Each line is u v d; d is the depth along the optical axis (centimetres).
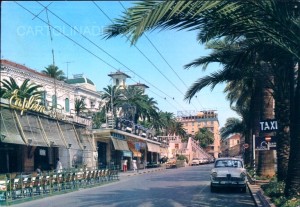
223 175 1919
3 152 2827
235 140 14725
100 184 2700
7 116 2445
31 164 3108
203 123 12888
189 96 1964
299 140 1185
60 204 1588
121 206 1423
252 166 3222
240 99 3625
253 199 1577
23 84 3359
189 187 2219
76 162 3722
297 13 979
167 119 8819
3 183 1678
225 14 909
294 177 1189
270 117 2183
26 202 1762
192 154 8962
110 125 4462
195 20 905
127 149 4809
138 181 2880
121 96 6194
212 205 1439
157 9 664
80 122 3644
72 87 4991
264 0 889
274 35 1005
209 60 1742
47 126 2948
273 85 1720
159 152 7056
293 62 1250
